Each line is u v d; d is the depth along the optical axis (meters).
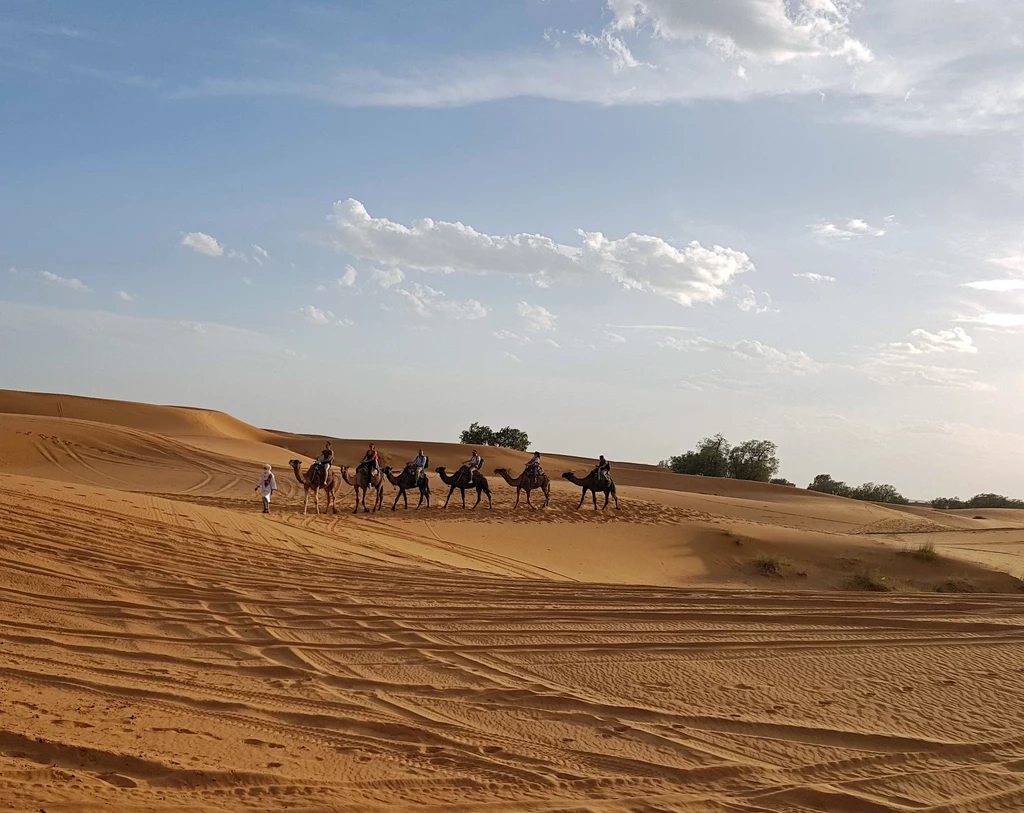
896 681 9.80
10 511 15.56
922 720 8.33
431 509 36.34
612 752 7.13
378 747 6.89
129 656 9.33
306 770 6.07
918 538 41.56
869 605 15.12
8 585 11.62
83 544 14.34
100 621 10.69
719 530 34.53
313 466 30.88
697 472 105.56
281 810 5.23
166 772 5.62
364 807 5.44
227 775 5.68
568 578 25.27
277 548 17.84
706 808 5.99
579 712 8.26
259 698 8.09
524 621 12.41
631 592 16.23
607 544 31.41
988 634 12.64
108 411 86.00
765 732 7.86
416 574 16.84
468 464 37.97
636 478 78.75
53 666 8.55
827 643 11.73
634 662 10.32
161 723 6.91
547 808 5.73
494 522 32.72
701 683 9.46
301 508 34.09
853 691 9.32
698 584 28.53
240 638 10.49
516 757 6.86
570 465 84.75
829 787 6.51
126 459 50.81
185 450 54.84
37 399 86.06
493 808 5.66
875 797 6.35
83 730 6.38
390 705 8.19
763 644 11.53
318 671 9.27
